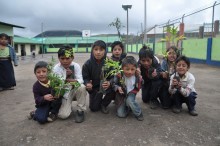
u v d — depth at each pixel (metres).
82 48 46.22
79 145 2.48
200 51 12.92
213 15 11.45
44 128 2.92
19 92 5.04
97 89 3.52
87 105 3.93
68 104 3.23
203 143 2.51
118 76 3.27
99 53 3.35
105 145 2.47
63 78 3.25
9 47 5.29
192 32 14.20
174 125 2.98
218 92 4.91
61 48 3.25
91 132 2.79
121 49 3.74
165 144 2.49
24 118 3.29
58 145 2.48
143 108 3.71
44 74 3.08
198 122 3.09
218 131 2.81
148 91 3.85
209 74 7.90
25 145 2.49
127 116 3.33
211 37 11.66
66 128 2.91
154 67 3.62
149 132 2.78
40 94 3.12
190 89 3.28
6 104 4.05
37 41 41.56
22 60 19.23
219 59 11.04
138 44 26.39
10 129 2.90
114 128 2.90
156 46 19.17
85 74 3.47
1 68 5.20
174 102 3.56
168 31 4.19
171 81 3.34
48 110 3.12
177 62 3.33
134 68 3.21
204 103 4.02
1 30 15.66
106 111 3.45
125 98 3.28
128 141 2.55
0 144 2.52
